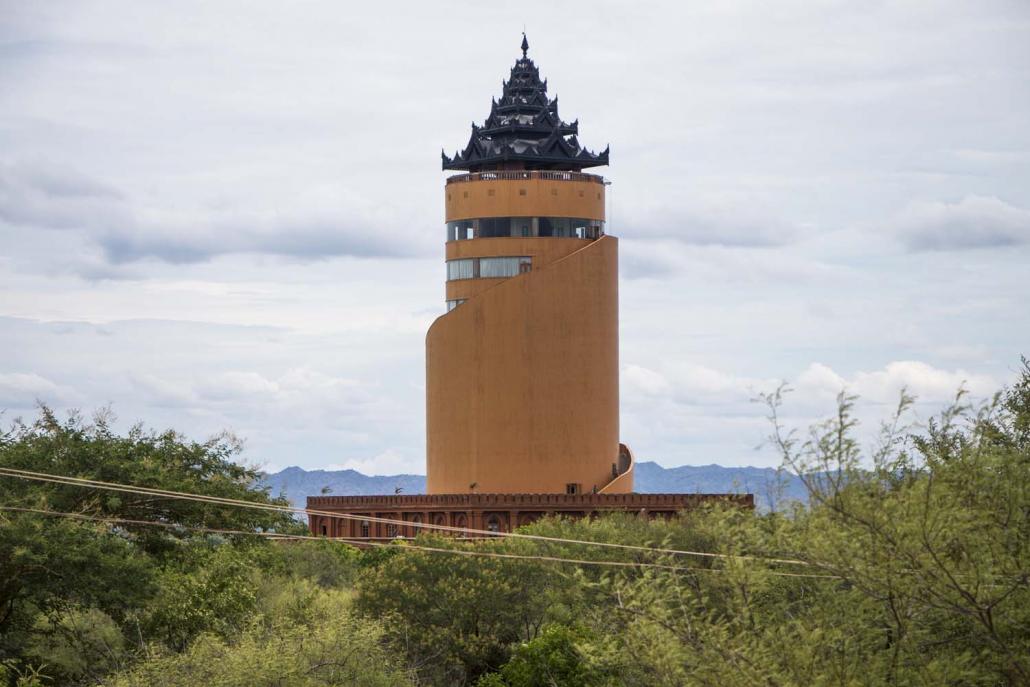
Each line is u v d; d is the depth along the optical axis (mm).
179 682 165250
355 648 174625
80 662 195875
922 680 94688
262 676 163500
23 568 190250
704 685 98938
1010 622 96188
